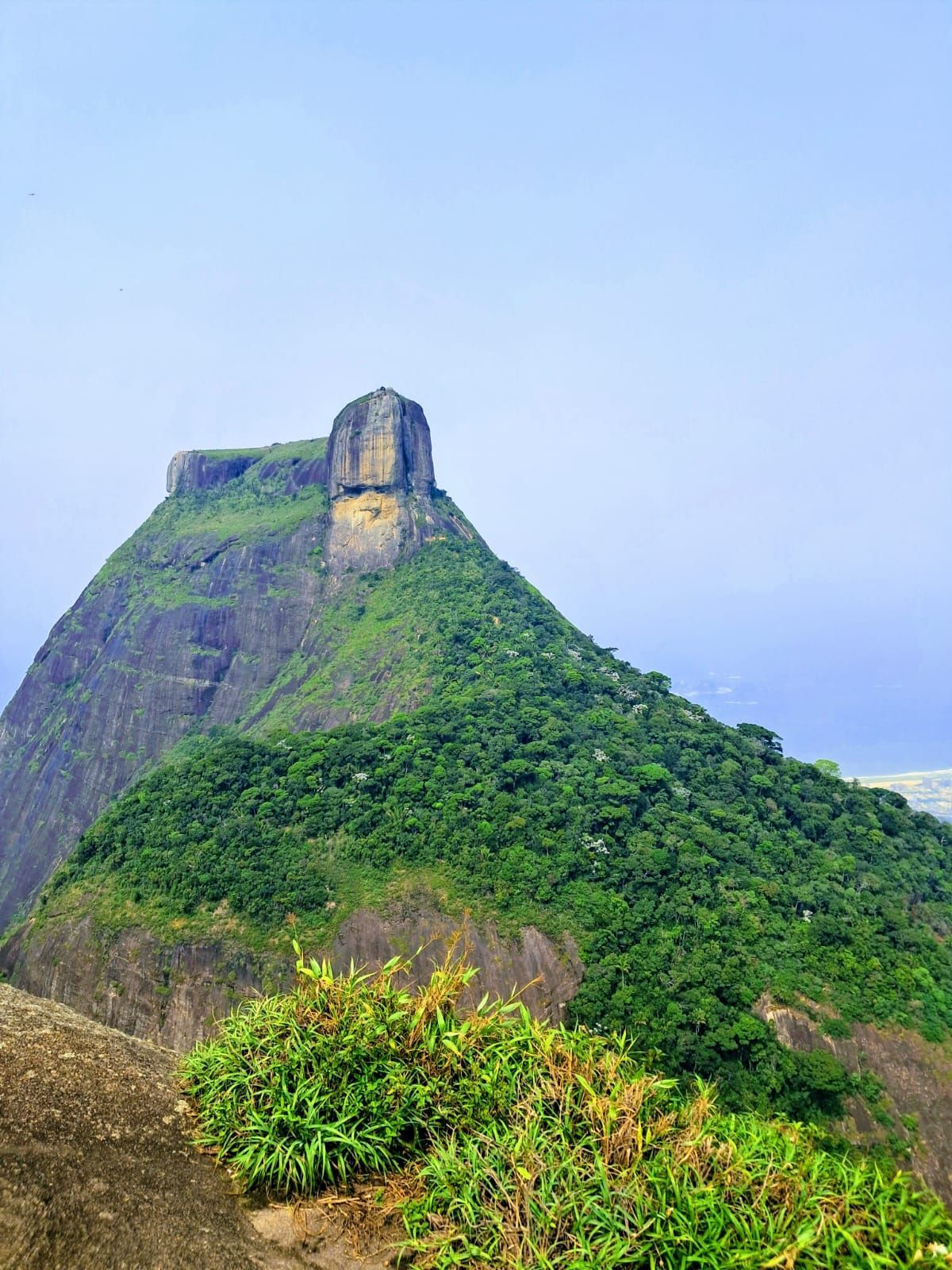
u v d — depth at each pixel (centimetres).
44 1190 505
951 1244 473
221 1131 626
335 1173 595
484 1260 498
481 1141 587
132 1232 498
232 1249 517
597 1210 505
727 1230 498
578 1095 621
